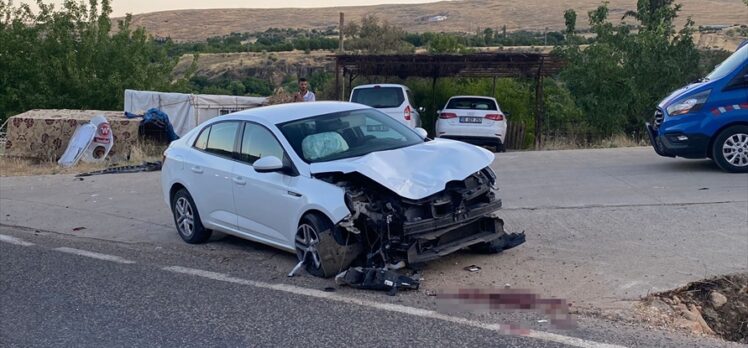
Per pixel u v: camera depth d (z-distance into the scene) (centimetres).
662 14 2448
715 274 682
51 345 571
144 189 1286
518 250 787
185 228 901
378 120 824
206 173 851
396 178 685
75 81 2742
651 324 579
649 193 1023
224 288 704
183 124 2486
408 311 618
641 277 682
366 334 569
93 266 804
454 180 698
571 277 690
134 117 2089
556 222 895
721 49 2381
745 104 1118
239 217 816
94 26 2884
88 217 1077
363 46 4462
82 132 1842
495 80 2652
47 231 1002
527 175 1233
